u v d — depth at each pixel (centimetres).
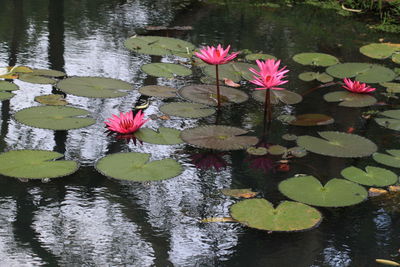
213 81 464
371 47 570
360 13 718
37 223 272
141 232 271
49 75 447
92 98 419
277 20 659
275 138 376
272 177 327
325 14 703
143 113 400
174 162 332
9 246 254
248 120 402
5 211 279
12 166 315
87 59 493
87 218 279
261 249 263
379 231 282
